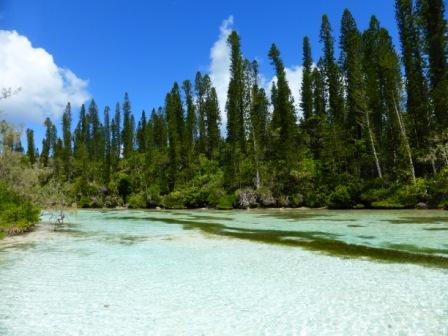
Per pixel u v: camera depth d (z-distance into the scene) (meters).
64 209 29.89
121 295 10.02
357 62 51.69
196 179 70.12
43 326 7.87
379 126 54.28
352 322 7.80
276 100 74.75
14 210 24.98
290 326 7.66
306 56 76.44
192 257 15.34
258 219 33.94
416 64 49.06
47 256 15.96
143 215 45.16
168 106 96.19
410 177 44.91
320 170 55.94
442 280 10.88
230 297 9.71
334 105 61.69
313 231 23.27
